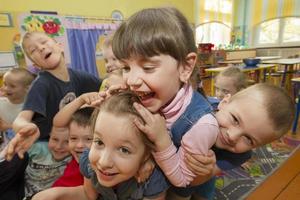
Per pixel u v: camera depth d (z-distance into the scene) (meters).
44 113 0.97
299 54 5.30
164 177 0.55
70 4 3.44
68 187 0.66
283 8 5.44
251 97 0.59
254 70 3.42
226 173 1.56
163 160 0.51
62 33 3.20
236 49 5.46
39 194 0.62
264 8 5.72
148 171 0.53
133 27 0.49
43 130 1.01
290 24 5.43
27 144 0.73
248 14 6.01
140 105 0.50
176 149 0.55
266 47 5.82
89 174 0.60
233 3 6.07
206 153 0.53
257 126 0.57
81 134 0.79
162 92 0.49
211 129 0.53
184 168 0.54
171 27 0.49
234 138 0.59
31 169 0.95
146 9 0.52
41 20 3.02
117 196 0.58
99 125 0.50
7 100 1.41
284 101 0.59
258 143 0.60
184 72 0.53
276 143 2.12
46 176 0.94
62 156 0.95
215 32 5.87
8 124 1.26
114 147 0.49
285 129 0.61
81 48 3.40
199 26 5.41
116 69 0.91
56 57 1.07
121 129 0.48
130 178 0.55
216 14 5.69
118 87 0.59
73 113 0.85
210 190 0.79
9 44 2.87
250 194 0.81
